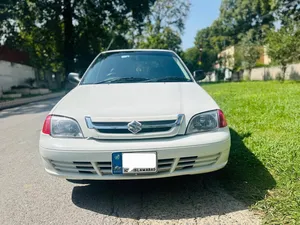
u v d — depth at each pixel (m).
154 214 2.13
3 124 6.69
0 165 3.40
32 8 20.58
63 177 2.21
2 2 16.80
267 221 1.91
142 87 2.87
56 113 2.32
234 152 3.24
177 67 3.51
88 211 2.21
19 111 9.47
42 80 23.72
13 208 2.29
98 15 22.97
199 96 2.56
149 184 2.66
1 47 17.78
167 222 2.01
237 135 3.96
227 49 44.94
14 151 4.04
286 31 15.24
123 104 2.34
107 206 2.29
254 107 6.02
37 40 23.69
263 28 35.97
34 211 2.23
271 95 7.91
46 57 25.19
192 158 2.13
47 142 2.21
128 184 2.69
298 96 7.22
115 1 22.42
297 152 3.03
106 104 2.36
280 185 2.38
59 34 24.08
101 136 2.11
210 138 2.16
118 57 3.72
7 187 2.72
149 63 3.55
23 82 19.86
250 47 28.61
